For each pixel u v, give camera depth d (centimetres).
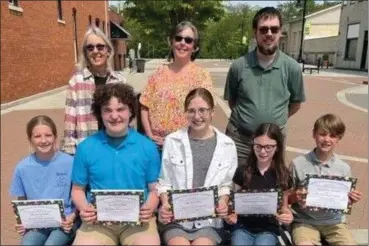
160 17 1752
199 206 295
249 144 364
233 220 305
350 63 3338
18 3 1250
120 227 296
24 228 301
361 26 3122
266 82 353
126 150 294
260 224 311
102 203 284
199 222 304
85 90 343
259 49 349
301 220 321
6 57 1159
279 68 351
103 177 293
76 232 301
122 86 297
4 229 388
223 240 311
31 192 314
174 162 308
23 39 1277
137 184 297
